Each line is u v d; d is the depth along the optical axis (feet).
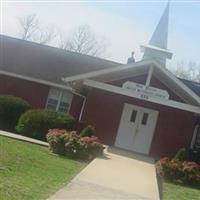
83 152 68.18
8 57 111.45
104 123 91.66
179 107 86.22
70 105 106.11
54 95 106.83
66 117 85.35
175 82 85.92
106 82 90.99
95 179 52.16
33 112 84.94
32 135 83.51
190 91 85.66
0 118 90.63
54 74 108.58
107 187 49.21
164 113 91.91
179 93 89.97
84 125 89.45
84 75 86.58
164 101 86.33
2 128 88.94
